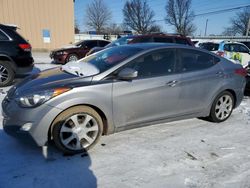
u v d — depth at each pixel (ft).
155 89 12.57
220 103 15.42
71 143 11.16
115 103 11.64
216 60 15.31
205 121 15.89
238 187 9.42
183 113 14.02
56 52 45.60
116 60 12.35
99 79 11.47
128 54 12.65
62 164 10.52
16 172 9.88
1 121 14.74
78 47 46.52
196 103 14.29
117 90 11.60
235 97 16.15
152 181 9.62
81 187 9.19
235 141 13.21
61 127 10.75
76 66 12.64
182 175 10.03
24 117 10.36
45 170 10.08
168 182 9.59
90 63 13.03
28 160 10.71
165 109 13.25
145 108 12.55
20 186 9.10
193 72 13.94
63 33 77.82
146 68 12.59
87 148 11.52
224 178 9.93
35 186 9.14
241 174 10.23
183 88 13.51
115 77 11.77
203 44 46.55
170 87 13.03
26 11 71.97
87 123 11.35
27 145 11.89
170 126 14.82
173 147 12.28
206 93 14.52
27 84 11.64
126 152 11.65
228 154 11.81
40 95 10.43
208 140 13.19
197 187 9.36
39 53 70.18
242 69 16.37
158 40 33.73
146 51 12.74
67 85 10.86
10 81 23.80
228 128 14.92
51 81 11.38
